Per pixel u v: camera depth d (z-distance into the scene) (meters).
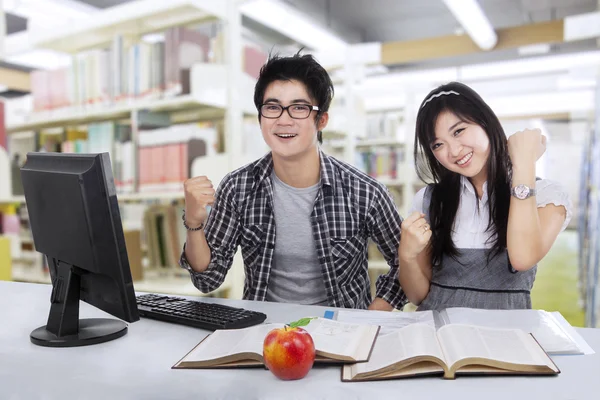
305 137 1.43
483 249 1.39
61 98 2.67
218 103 2.30
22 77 5.96
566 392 0.69
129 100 2.41
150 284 2.32
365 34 7.75
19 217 3.10
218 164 2.33
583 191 5.21
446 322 1.01
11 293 1.43
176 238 2.40
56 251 1.01
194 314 1.10
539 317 1.04
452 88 1.33
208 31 6.14
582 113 5.32
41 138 3.08
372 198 1.57
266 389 0.72
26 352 0.91
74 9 4.34
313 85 1.41
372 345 0.87
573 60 6.07
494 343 0.82
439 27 7.50
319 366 0.82
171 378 0.77
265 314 1.12
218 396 0.71
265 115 1.43
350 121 3.81
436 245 1.44
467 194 1.43
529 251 1.25
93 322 1.08
